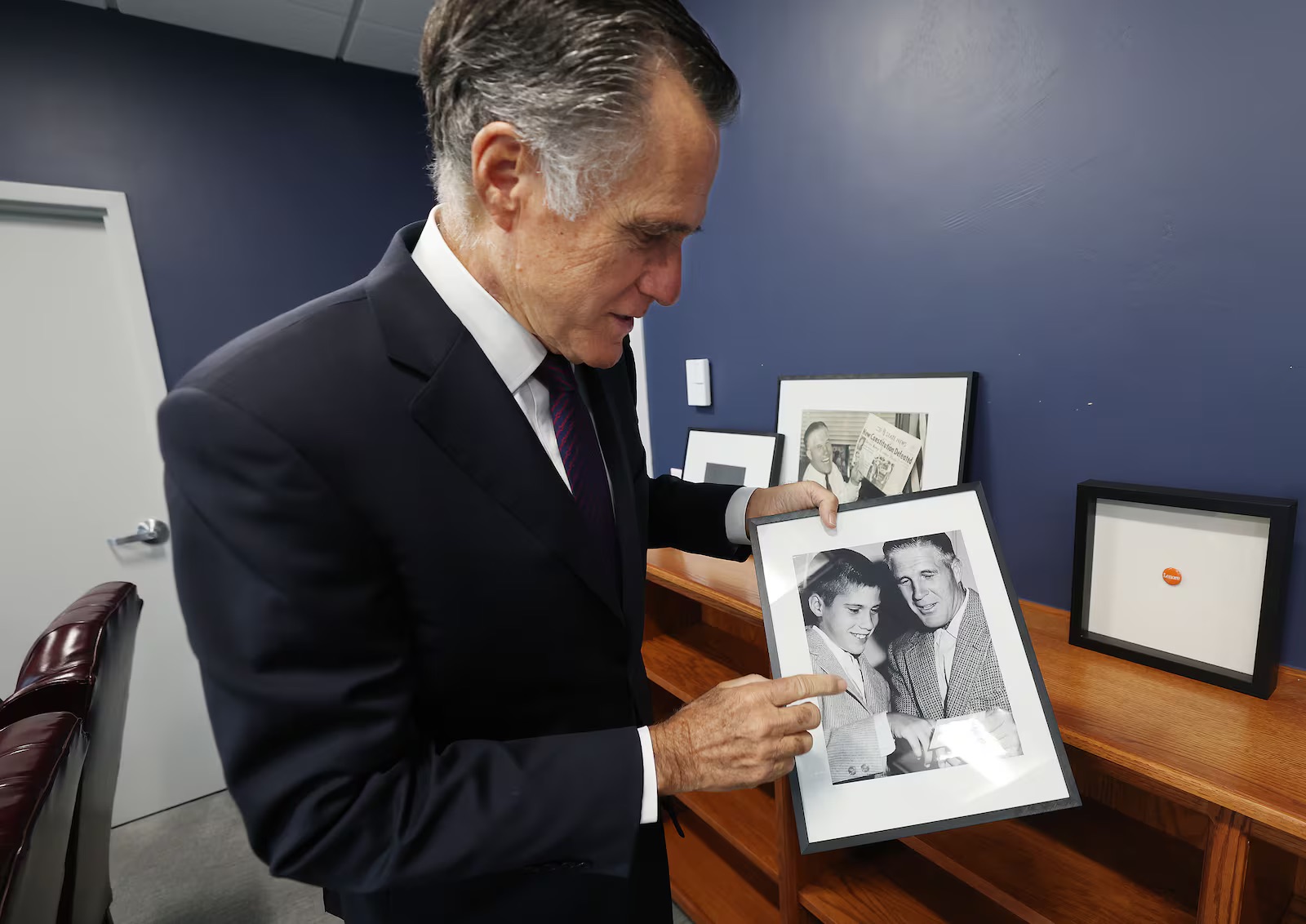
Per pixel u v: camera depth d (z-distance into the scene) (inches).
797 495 32.4
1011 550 40.7
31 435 68.4
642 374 69.0
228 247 73.6
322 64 76.8
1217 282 30.2
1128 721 27.8
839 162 45.2
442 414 20.7
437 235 22.8
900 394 43.7
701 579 47.9
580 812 19.7
